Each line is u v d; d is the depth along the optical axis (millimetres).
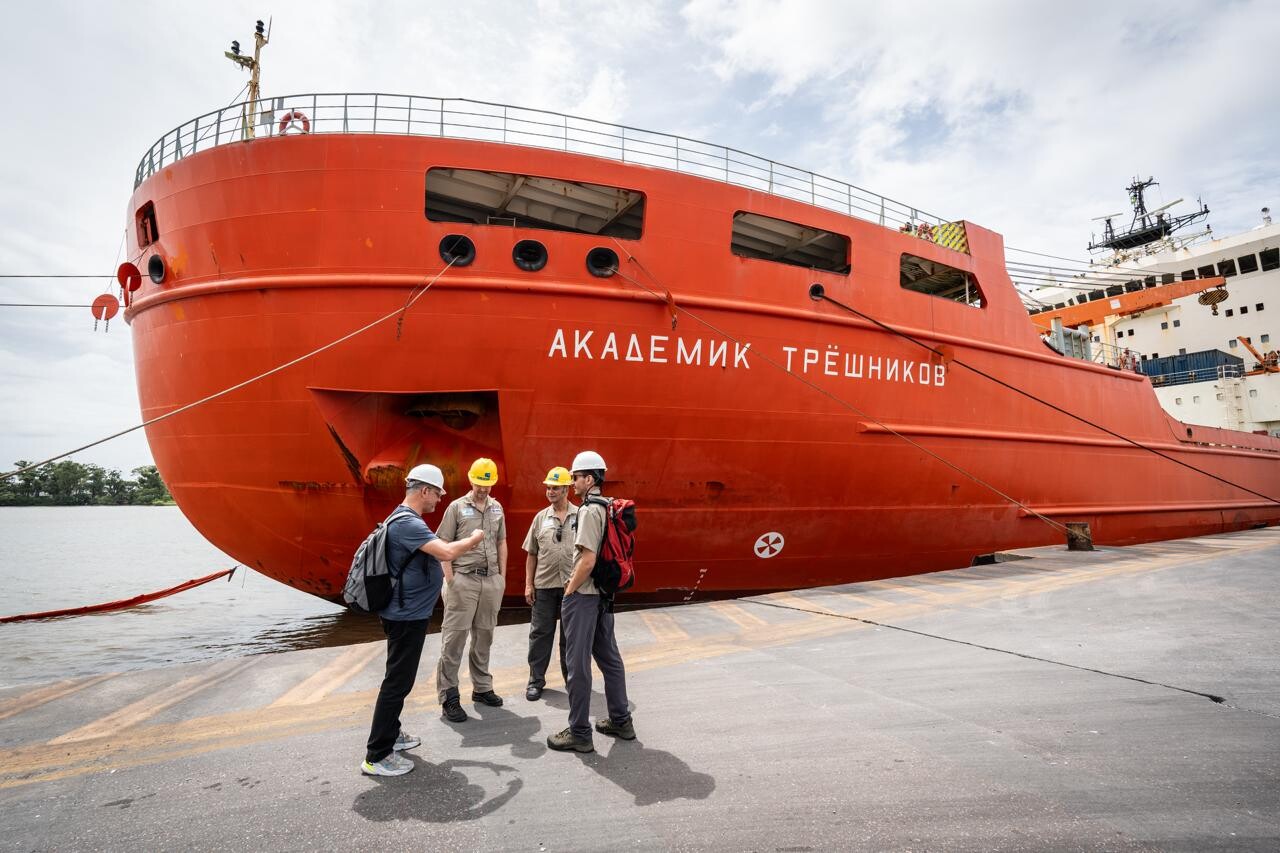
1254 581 7562
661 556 10039
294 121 8477
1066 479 13984
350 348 8008
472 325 8156
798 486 10352
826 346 10234
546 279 8445
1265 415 22688
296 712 4301
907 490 11344
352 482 8594
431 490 3754
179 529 61656
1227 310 25484
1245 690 4051
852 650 5441
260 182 8062
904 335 11055
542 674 4707
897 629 6090
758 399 9688
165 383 8977
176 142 9328
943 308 11891
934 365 11570
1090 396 14953
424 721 4203
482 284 8141
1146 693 4074
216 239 8227
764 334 9688
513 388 8414
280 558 9562
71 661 10031
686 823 2754
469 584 4395
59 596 17375
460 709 4219
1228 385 23328
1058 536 13969
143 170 10000
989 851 2430
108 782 3295
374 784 3246
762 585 11117
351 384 8094
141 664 9922
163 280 8695
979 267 12969
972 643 5477
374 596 3385
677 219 9188
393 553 3480
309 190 8000
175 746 3756
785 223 11148
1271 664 4566
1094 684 4285
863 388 10633
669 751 3543
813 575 11430
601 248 8734
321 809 2990
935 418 11586
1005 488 12805
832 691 4398
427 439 8734
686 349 9117
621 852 2539
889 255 11188
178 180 8484
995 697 4125
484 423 8828
